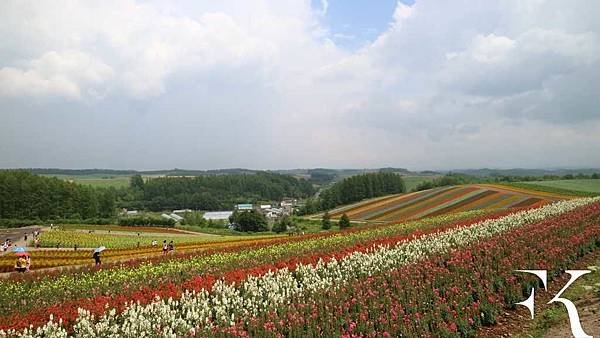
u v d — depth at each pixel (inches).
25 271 1081.4
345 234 1379.2
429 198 3031.5
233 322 486.0
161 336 461.7
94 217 4170.8
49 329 486.0
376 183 4586.6
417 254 765.3
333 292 559.8
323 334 446.6
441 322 462.6
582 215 1074.7
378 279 609.0
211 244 1753.2
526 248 711.7
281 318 491.8
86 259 1441.9
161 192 5925.2
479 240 852.0
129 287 711.7
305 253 951.0
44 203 4035.4
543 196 2536.9
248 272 714.8
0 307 677.3
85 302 602.2
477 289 543.8
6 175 4094.5
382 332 447.2
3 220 3533.5
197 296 576.1
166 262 1022.4
